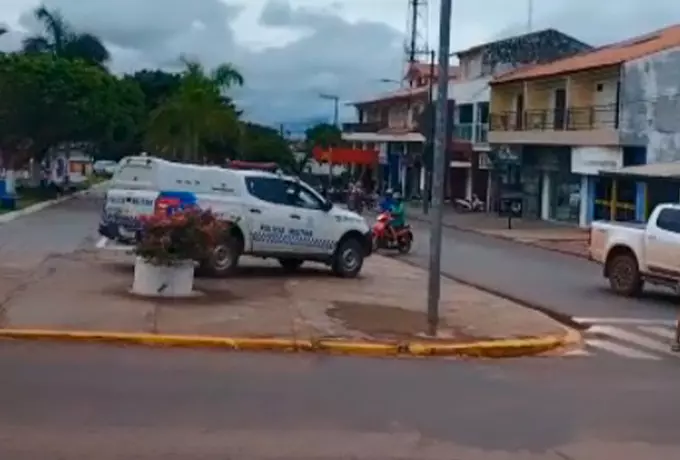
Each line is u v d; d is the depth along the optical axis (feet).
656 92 134.51
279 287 57.82
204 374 33.58
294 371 35.19
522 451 25.64
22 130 182.50
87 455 23.02
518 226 147.64
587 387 35.40
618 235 67.77
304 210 66.44
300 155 324.39
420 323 46.44
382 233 93.97
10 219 121.90
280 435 25.86
